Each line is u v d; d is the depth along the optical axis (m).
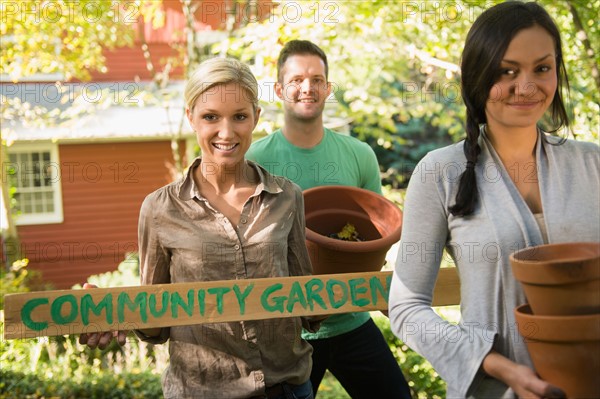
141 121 15.04
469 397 1.75
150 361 7.11
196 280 2.34
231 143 2.32
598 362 1.55
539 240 1.75
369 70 11.99
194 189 2.36
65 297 2.23
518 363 1.73
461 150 1.85
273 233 2.38
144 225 2.38
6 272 11.30
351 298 2.40
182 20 15.23
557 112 1.92
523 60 1.71
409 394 3.49
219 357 2.32
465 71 1.81
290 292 2.35
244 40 6.79
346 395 5.61
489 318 1.76
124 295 2.25
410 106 11.73
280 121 8.73
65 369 6.86
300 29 6.48
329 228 3.25
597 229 1.74
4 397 5.84
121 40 11.47
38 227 15.21
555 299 1.55
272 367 2.38
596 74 4.85
